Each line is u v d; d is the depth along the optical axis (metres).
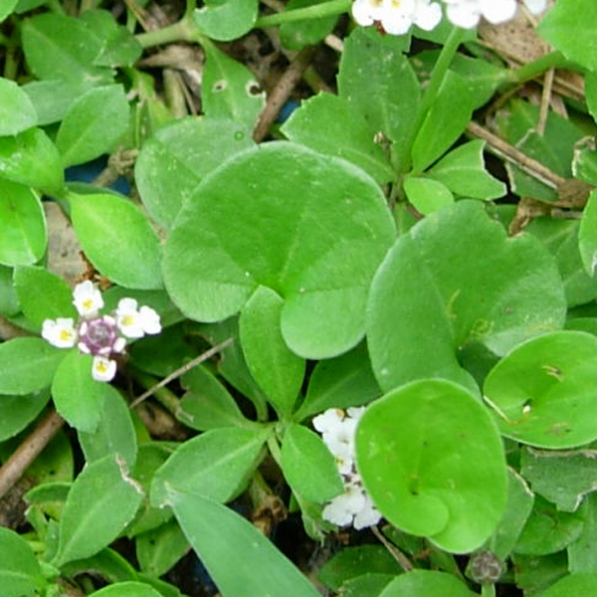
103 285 0.23
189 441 0.21
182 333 0.23
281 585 0.21
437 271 0.21
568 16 0.21
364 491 0.21
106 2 0.24
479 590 0.22
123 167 0.24
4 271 0.22
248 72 0.24
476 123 0.24
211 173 0.21
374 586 0.22
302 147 0.21
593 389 0.21
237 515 0.21
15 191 0.22
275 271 0.22
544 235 0.23
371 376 0.22
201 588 0.23
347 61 0.23
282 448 0.21
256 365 0.22
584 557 0.22
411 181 0.23
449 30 0.24
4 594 0.21
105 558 0.22
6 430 0.22
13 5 0.22
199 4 0.24
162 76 0.24
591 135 0.24
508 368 0.21
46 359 0.22
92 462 0.22
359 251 0.21
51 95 0.23
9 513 0.23
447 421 0.20
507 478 0.20
